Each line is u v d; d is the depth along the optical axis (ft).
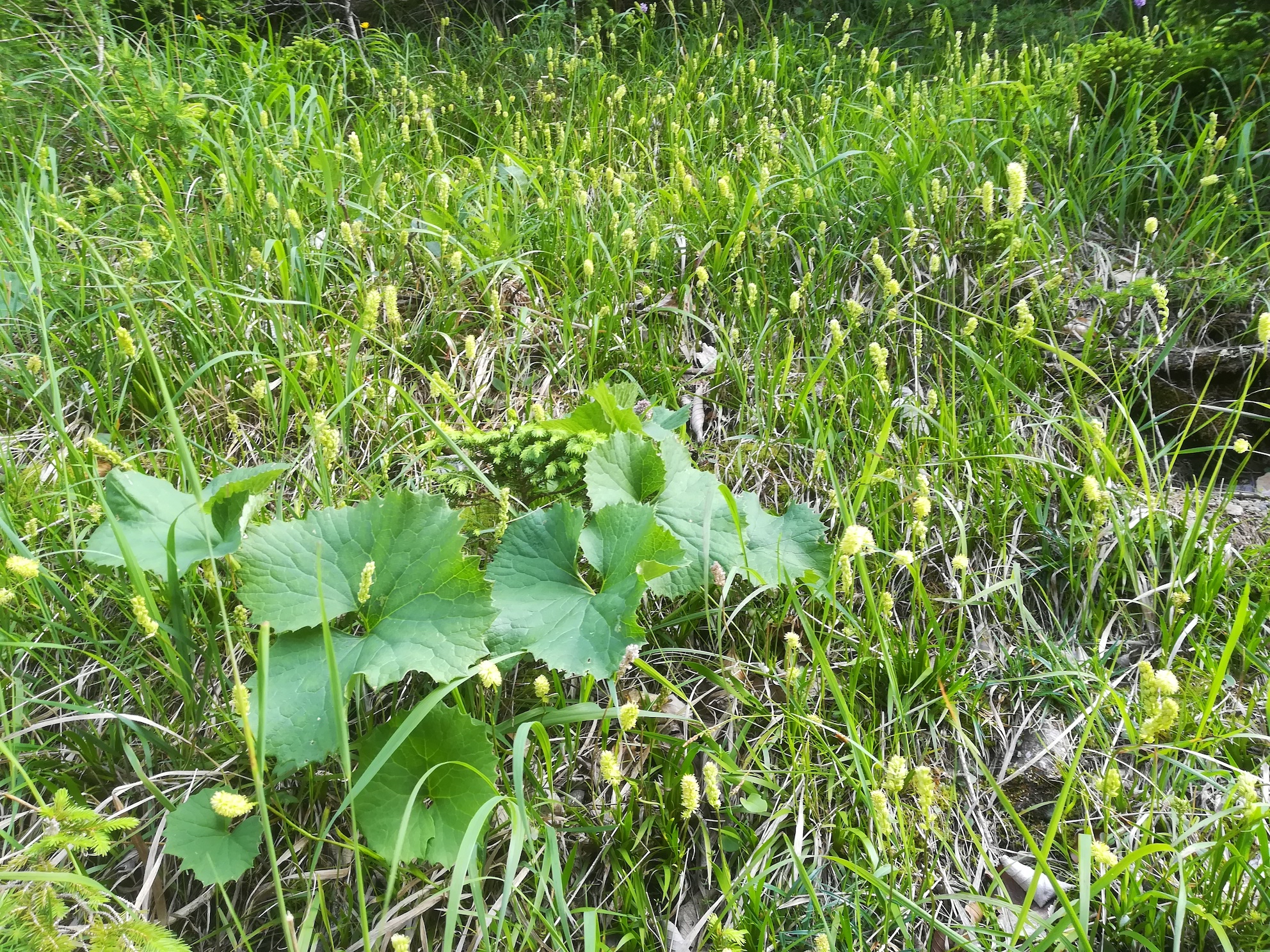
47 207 9.64
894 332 10.00
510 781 5.97
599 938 5.67
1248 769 6.37
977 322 9.90
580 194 10.67
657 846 6.12
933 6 18.07
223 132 11.76
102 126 11.87
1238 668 7.05
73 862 5.08
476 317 10.18
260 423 8.76
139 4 14.38
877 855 5.77
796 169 11.85
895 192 10.79
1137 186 11.32
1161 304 8.39
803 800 6.19
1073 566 7.85
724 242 10.97
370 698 6.39
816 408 8.41
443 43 17.42
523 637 6.03
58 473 7.60
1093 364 9.62
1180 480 9.16
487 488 7.16
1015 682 7.16
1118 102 11.70
